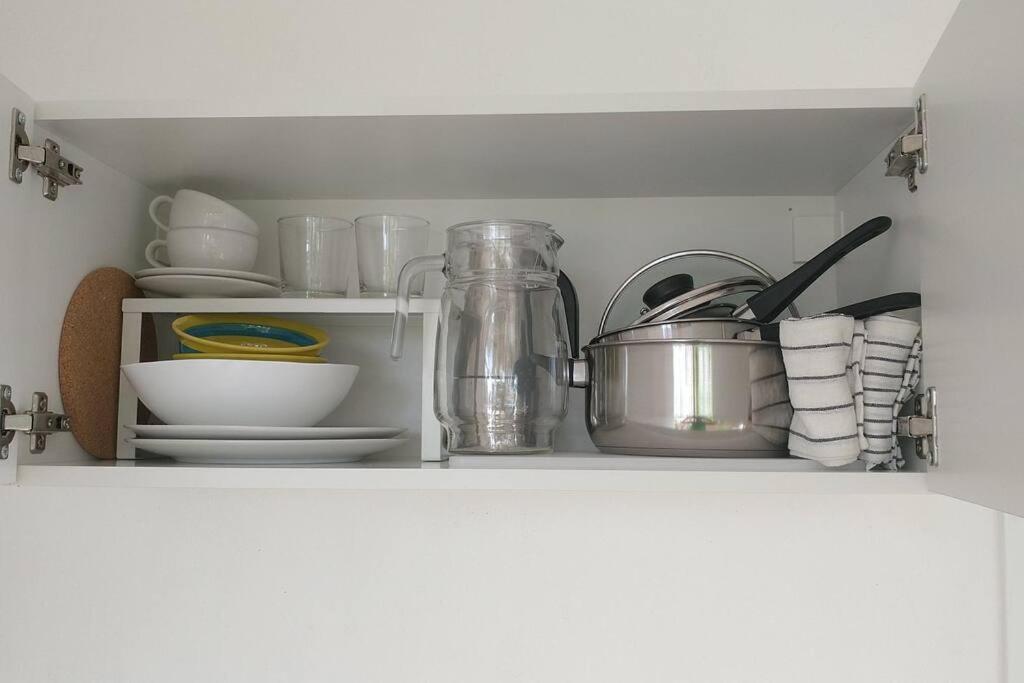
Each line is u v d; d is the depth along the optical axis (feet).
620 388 2.83
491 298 2.83
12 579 3.65
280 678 3.60
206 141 3.02
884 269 3.03
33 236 2.77
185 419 2.95
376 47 3.77
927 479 2.58
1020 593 3.45
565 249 3.64
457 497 3.62
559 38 3.74
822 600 3.53
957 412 2.32
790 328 2.65
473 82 3.74
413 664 3.59
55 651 3.63
